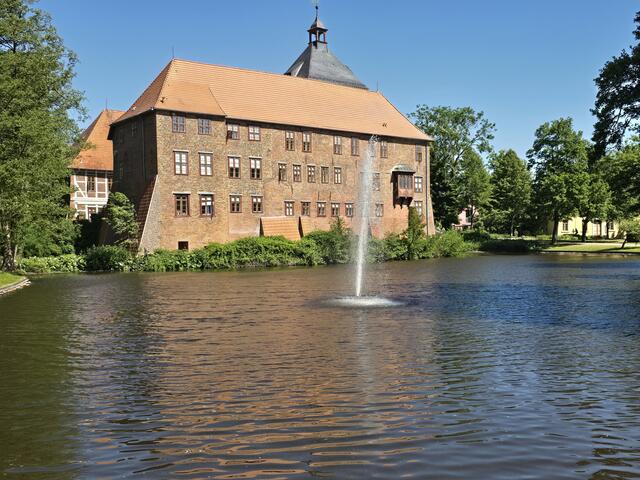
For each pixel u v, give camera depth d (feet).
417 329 52.90
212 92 189.57
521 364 38.58
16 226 131.34
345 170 213.46
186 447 24.16
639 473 21.29
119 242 173.99
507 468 21.74
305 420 27.25
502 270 133.69
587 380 34.35
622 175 165.48
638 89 122.83
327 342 46.70
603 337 48.52
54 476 21.58
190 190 176.45
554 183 245.04
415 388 32.65
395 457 22.82
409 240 197.67
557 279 107.65
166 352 43.45
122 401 30.89
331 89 225.97
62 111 154.71
